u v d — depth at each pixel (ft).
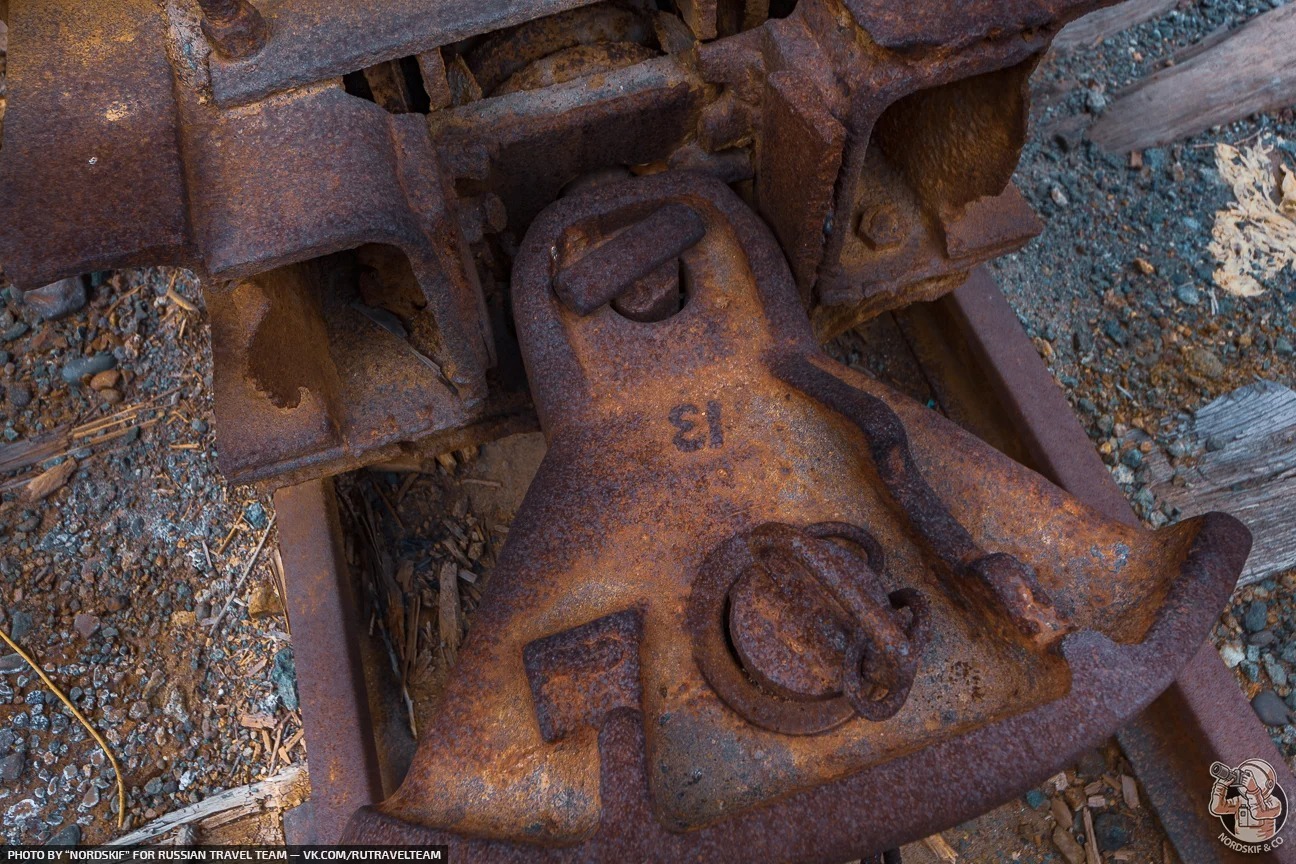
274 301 6.78
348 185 5.85
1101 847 8.53
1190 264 11.57
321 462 7.77
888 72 6.29
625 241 7.03
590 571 6.08
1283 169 12.34
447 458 10.39
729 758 5.57
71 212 5.55
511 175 7.63
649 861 4.81
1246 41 12.95
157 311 11.54
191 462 10.73
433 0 6.57
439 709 5.70
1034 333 11.07
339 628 8.59
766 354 6.89
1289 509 9.95
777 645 5.47
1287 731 9.04
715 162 7.91
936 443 6.47
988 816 8.77
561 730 5.41
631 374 6.81
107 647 9.87
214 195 5.83
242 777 9.30
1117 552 6.02
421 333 8.05
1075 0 6.11
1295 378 10.89
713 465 6.42
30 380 11.30
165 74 6.16
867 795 4.96
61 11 6.40
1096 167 12.23
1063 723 5.11
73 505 10.61
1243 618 9.54
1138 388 10.83
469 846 5.05
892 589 5.98
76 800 9.22
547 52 7.84
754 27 7.78
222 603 10.03
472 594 9.86
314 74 6.26
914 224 8.43
